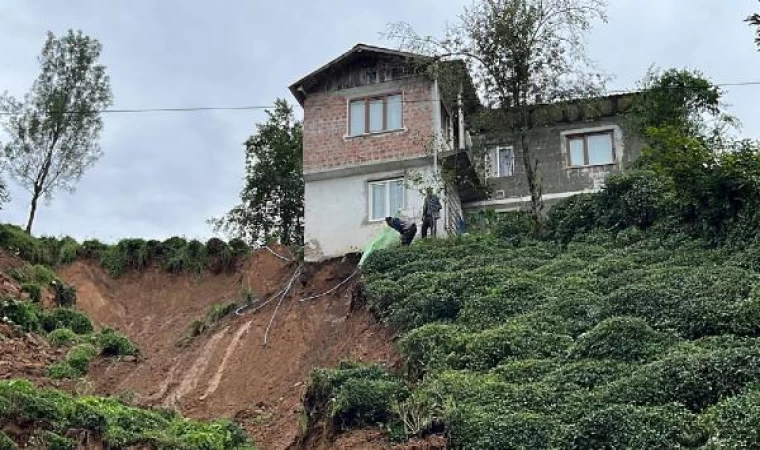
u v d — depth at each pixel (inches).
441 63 1273.4
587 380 745.0
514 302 927.7
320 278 1216.8
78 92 1573.6
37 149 1528.1
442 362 840.3
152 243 1422.2
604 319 844.6
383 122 1306.6
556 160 1353.3
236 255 1385.3
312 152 1321.4
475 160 1326.3
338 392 799.7
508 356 826.2
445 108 1344.7
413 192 1259.8
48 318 1148.5
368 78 1330.0
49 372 1014.4
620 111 1347.2
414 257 1117.7
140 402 994.7
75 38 1603.1
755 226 961.5
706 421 646.5
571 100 1264.8
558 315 884.0
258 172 1669.5
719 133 1264.8
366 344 976.3
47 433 724.0
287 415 930.1
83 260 1421.0
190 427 815.1
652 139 1238.9
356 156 1300.4
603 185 1205.1
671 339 783.7
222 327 1170.0
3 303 1098.7
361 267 1139.9
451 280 991.0
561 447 661.9
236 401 1008.2
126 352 1101.1
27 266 1279.5
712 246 1008.2
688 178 1032.2
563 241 1176.8
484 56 1256.2
